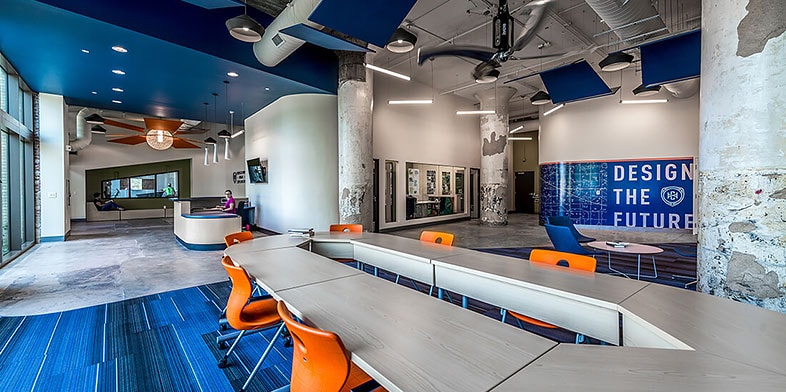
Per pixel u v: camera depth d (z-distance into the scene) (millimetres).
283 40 5070
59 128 7707
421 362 1227
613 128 9727
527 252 6723
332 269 2520
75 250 6863
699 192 2955
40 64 5738
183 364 2553
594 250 6637
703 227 2875
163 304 3793
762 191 2459
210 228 6887
